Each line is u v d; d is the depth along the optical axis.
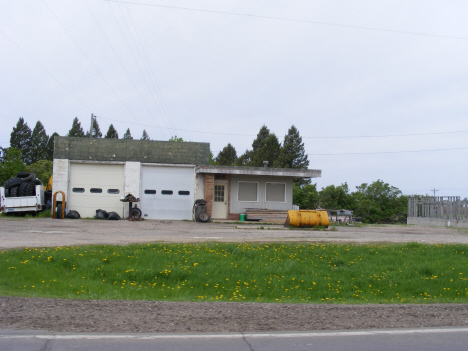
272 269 10.55
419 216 28.97
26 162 71.31
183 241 13.80
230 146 73.56
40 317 5.70
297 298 8.61
